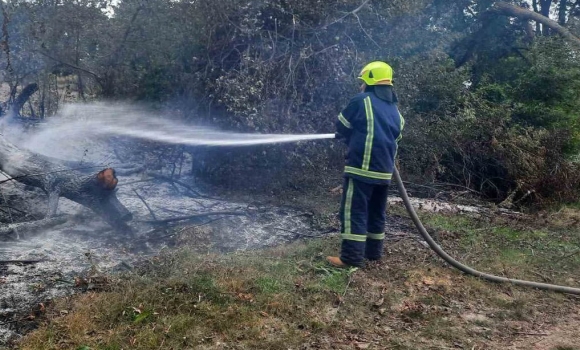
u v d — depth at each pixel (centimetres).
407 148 796
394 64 769
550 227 653
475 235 586
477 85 1094
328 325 375
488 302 436
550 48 1030
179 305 378
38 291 396
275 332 363
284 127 658
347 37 700
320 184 708
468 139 831
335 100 693
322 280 439
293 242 521
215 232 532
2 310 370
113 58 792
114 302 375
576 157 890
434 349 358
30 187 607
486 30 1191
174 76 724
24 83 912
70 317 358
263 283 418
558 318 419
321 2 663
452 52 1184
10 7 798
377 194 482
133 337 342
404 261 496
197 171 727
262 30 664
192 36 685
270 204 637
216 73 674
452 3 1123
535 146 821
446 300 430
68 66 824
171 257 446
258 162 680
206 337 350
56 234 510
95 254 467
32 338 337
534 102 979
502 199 823
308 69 677
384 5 724
